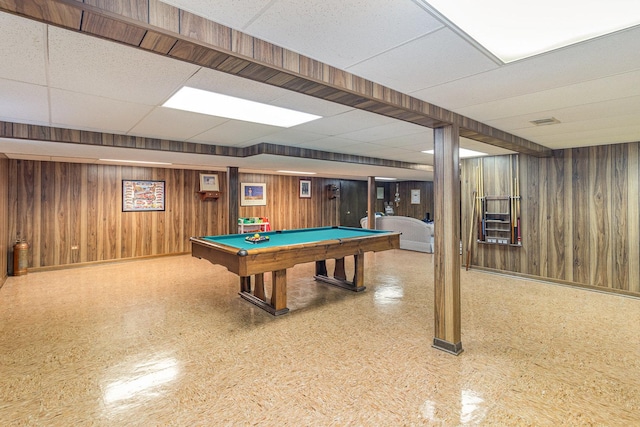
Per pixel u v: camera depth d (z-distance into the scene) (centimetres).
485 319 348
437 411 198
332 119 300
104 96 228
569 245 481
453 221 269
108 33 119
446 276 272
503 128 336
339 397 212
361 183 1171
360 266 455
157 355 270
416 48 159
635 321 342
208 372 243
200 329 323
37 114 275
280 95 229
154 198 700
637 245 426
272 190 908
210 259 383
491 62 176
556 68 185
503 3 123
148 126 324
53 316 357
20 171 553
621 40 152
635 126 328
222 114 279
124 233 664
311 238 473
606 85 212
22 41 148
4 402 206
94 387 223
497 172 551
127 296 432
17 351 275
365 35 147
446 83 207
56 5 99
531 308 383
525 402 206
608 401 207
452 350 270
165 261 674
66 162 592
